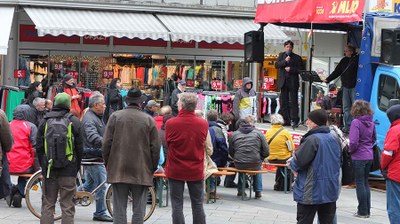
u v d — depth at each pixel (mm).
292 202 14344
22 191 12586
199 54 25047
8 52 22594
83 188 11867
